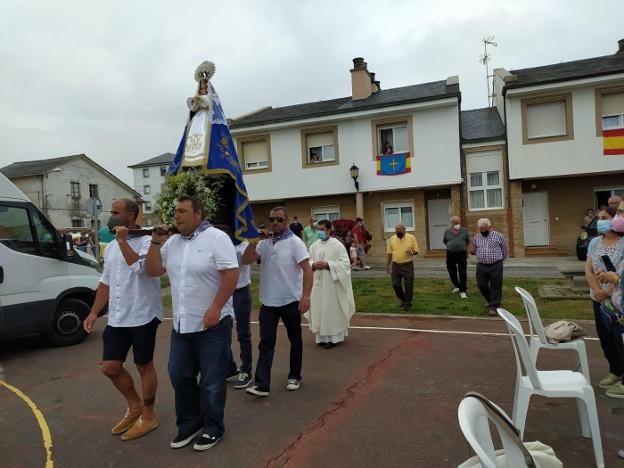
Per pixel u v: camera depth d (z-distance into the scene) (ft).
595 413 11.37
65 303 25.48
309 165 65.05
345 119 62.75
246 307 17.46
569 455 11.77
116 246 13.46
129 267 13.03
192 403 12.94
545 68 65.00
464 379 17.43
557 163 55.16
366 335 24.88
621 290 13.34
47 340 25.32
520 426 11.75
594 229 44.98
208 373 12.46
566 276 41.86
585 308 28.76
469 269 49.34
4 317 22.52
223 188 15.23
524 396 11.79
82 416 15.35
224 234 12.44
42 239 24.57
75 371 20.68
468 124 67.15
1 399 17.39
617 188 56.34
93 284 26.73
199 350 12.52
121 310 12.99
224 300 12.03
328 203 66.54
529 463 7.20
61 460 12.37
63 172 136.36
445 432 13.12
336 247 22.88
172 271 12.50
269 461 11.83
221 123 14.52
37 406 16.47
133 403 14.01
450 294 34.96
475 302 31.65
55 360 22.66
